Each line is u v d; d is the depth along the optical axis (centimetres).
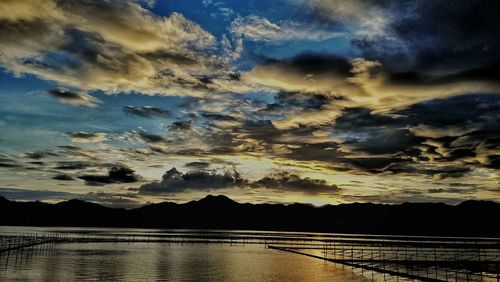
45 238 11938
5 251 6856
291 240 16188
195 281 4128
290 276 4675
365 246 12194
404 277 4691
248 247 10650
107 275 4319
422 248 11650
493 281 4528
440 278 4694
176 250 8706
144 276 4353
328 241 14962
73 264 5253
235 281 4200
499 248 12188
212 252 8388
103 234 17738
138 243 11194
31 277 4038
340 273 5012
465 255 8600
